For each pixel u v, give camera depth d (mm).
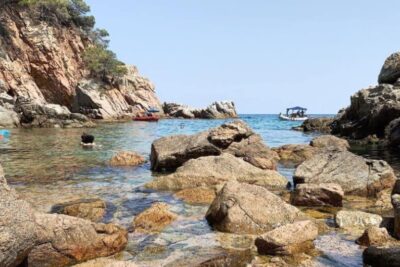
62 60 97625
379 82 48219
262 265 7762
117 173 19047
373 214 10617
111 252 8477
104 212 11555
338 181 14742
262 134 51406
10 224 6664
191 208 12250
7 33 89375
